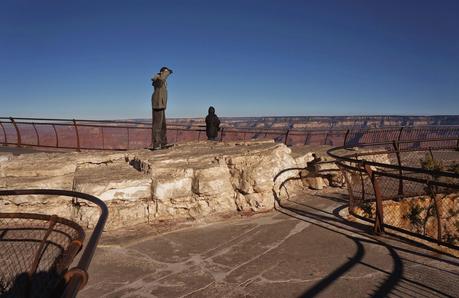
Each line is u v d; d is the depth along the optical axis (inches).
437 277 164.4
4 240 199.8
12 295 144.8
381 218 221.0
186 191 260.8
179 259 193.8
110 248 209.2
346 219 253.8
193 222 249.8
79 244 94.0
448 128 412.8
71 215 242.8
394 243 207.3
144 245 213.5
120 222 239.3
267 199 274.5
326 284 161.2
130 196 245.4
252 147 326.0
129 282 169.0
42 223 226.2
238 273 175.8
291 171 326.3
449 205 323.9
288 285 161.8
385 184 370.9
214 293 157.4
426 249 197.9
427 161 387.2
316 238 218.8
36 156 327.0
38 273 155.9
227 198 272.5
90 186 235.3
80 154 333.4
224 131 508.7
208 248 207.9
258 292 156.9
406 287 155.3
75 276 63.4
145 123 528.7
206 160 287.6
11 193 140.4
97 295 157.4
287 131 490.6
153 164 266.4
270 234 227.6
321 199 310.5
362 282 161.6
